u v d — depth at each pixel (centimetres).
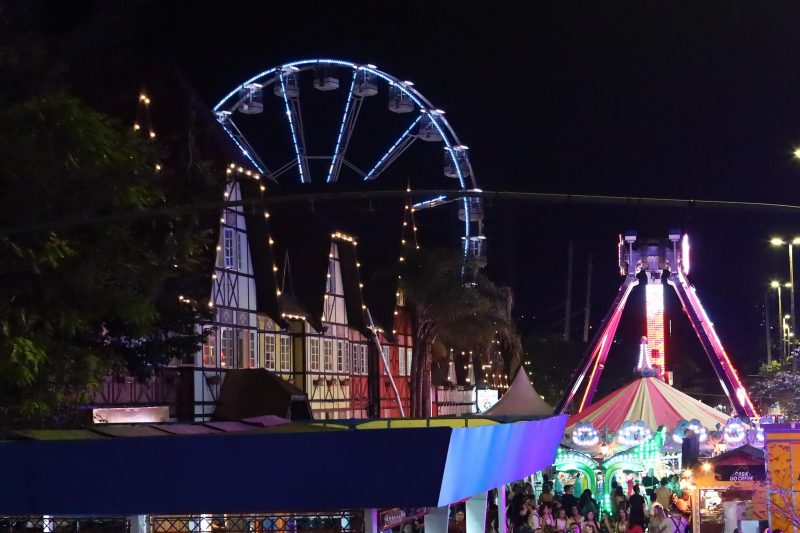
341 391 7000
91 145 2850
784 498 3706
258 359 5978
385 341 7962
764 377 10150
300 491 2106
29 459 2186
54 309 2958
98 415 4425
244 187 5928
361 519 2189
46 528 2381
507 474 2841
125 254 3169
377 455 2077
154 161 3359
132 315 3139
